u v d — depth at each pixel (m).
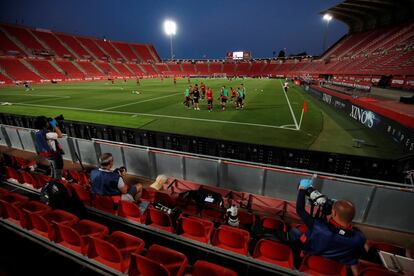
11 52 54.66
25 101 23.05
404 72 26.92
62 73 57.38
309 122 15.02
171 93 30.31
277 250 3.10
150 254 2.94
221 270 2.49
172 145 8.65
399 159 5.98
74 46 71.38
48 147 6.06
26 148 9.47
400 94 19.73
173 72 92.12
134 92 31.14
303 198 2.95
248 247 3.54
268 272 3.13
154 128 13.57
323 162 6.70
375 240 5.05
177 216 4.14
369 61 39.59
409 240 5.02
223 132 12.80
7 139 9.84
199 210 5.00
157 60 97.81
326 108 20.11
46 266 3.25
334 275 2.72
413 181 5.67
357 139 11.20
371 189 5.05
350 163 6.39
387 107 12.48
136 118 15.98
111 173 4.29
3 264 3.30
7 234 3.82
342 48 58.78
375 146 10.77
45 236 3.58
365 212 5.29
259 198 6.15
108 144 7.43
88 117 16.19
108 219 4.31
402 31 38.69
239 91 19.77
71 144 8.13
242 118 16.16
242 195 6.14
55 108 19.39
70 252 3.29
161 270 2.52
